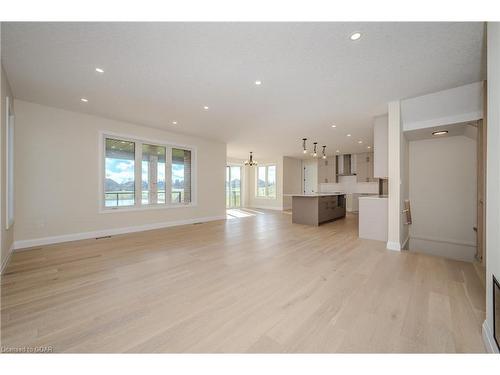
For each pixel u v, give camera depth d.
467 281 2.36
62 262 2.93
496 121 1.30
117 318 1.69
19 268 2.72
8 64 2.49
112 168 4.73
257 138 6.40
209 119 4.58
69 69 2.61
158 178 5.51
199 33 1.99
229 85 3.02
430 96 3.30
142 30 1.95
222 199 7.02
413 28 1.90
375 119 4.33
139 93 3.30
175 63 2.48
